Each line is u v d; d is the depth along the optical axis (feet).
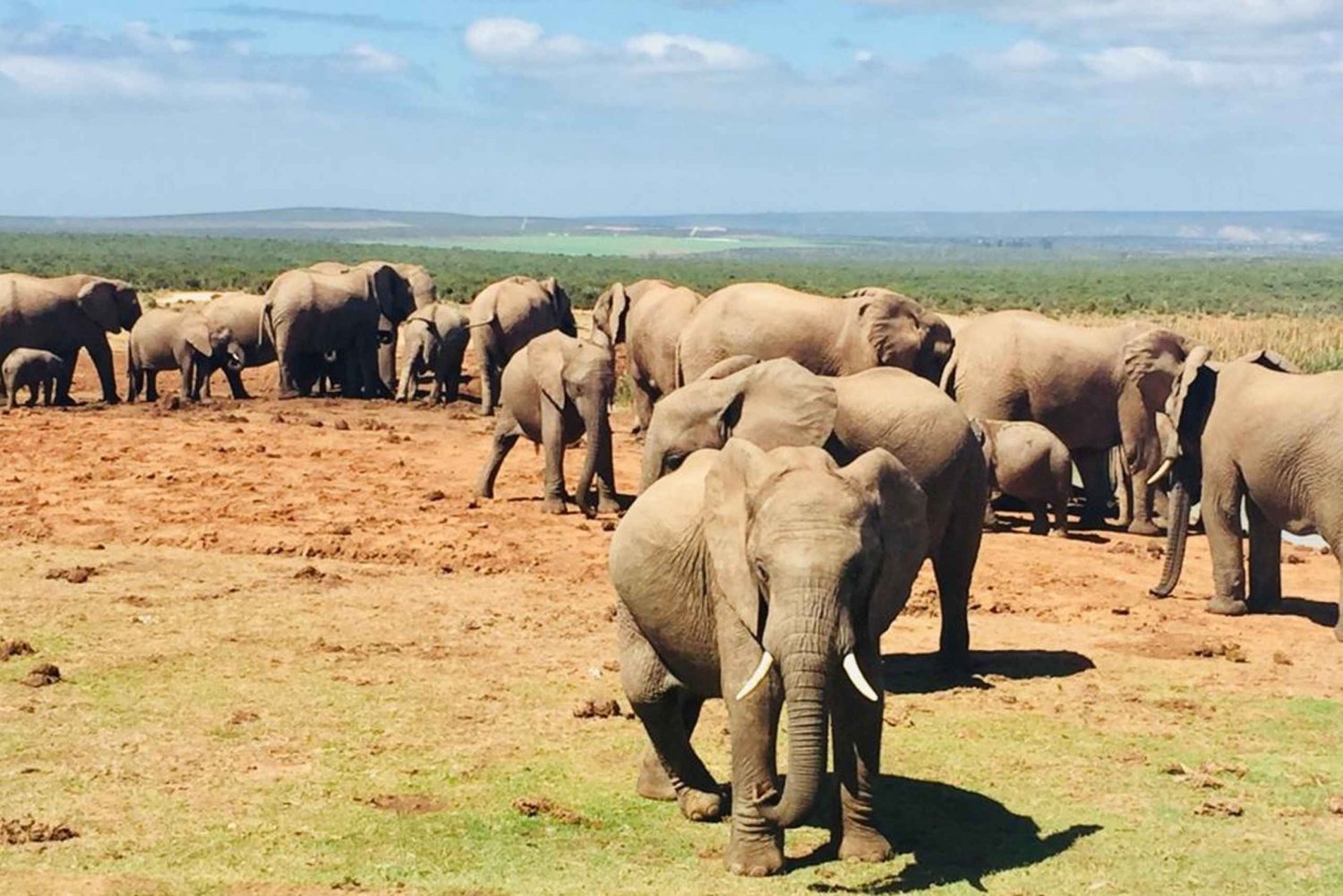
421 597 61.57
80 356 175.01
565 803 38.60
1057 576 68.80
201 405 129.39
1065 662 53.98
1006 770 41.98
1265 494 60.49
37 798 38.04
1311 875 34.88
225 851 34.88
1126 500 86.69
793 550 30.32
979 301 417.28
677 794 37.99
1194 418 63.67
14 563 65.36
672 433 52.80
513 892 32.63
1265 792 40.55
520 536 74.33
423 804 38.40
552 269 573.74
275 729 44.11
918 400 51.34
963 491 51.67
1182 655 55.31
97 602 58.44
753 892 32.73
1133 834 37.19
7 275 131.64
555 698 47.96
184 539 71.05
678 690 36.60
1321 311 360.07
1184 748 44.27
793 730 29.84
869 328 82.94
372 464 95.71
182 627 55.36
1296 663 54.54
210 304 143.54
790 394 51.37
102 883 32.22
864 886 33.32
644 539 35.19
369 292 143.95
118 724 44.04
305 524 75.66
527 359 82.48
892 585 32.94
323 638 54.29
